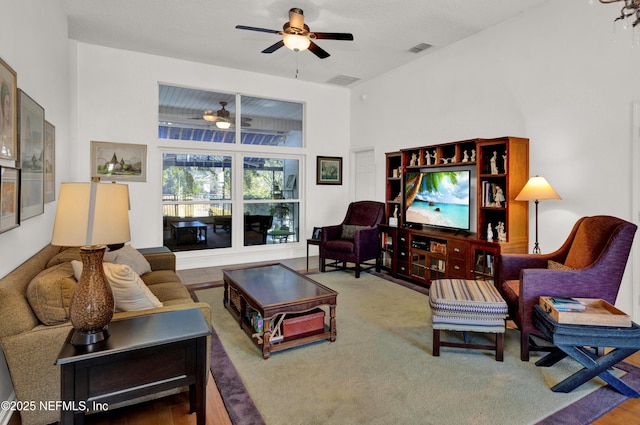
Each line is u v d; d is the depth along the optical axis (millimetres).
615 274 2459
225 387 2207
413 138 5352
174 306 2061
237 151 5852
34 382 1718
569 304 2314
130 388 1529
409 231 4688
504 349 2742
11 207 2002
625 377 2326
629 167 3049
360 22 4086
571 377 2182
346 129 6801
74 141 4586
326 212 6680
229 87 5652
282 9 3809
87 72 4711
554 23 3568
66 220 1542
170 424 1880
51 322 1768
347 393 2143
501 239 3762
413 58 5215
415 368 2441
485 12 3850
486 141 3832
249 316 3104
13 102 2104
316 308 3031
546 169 3650
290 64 5488
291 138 6398
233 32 4371
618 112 3107
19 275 1981
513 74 3959
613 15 3131
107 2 3693
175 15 3959
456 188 4234
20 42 2377
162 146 5234
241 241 5949
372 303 3791
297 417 1917
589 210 3316
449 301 2564
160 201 5258
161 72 5160
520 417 1918
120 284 1985
